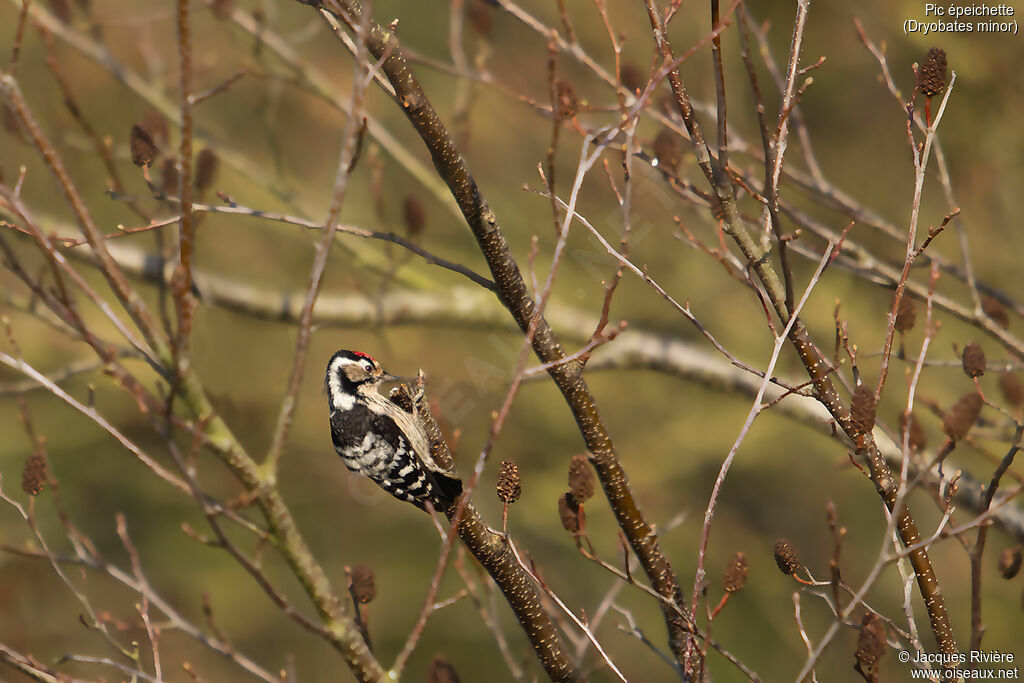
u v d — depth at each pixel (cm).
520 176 1655
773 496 1778
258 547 480
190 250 454
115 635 1179
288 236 1602
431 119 586
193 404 476
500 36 1538
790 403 1070
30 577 1529
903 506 598
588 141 499
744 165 1264
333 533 1941
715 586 1727
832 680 1611
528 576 649
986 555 1559
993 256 1425
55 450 1833
